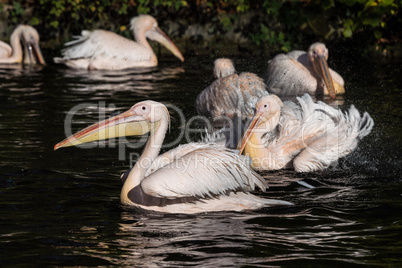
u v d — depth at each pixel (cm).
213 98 1480
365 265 676
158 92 1709
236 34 2541
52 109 1506
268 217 841
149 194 845
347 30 2322
